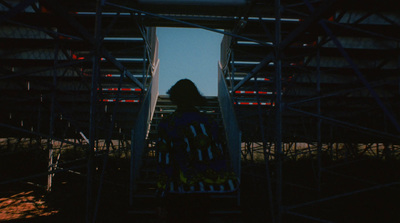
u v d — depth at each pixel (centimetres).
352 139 655
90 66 567
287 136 774
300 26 254
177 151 157
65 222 358
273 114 628
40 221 361
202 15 480
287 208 295
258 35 570
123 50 596
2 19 170
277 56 310
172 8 449
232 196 439
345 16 516
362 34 403
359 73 198
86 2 448
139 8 440
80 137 744
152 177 491
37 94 473
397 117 502
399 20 510
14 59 504
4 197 470
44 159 652
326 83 630
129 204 403
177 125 160
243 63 702
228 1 412
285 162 798
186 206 157
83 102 662
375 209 414
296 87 648
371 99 577
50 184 514
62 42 425
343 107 651
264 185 578
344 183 579
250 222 364
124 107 710
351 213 397
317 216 386
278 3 320
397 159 744
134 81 502
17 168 625
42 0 192
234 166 485
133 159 416
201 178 151
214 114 786
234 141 486
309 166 753
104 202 443
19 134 661
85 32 274
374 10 327
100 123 615
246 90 728
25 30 490
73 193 499
